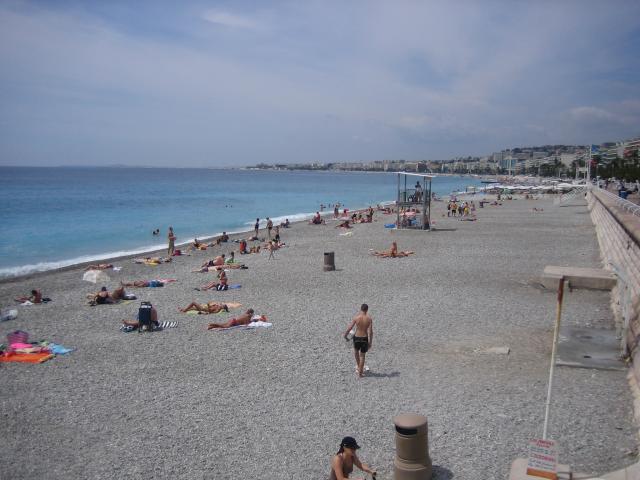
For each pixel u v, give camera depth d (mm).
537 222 55781
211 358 15320
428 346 15969
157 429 10961
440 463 9320
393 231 47594
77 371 14461
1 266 34094
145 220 64188
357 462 8531
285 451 9961
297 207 89375
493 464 9242
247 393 12719
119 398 12578
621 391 12211
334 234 48094
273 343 16625
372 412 11508
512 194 121500
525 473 8367
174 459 9773
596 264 29750
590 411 11180
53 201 91938
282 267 31188
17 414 11797
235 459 9727
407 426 8594
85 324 19516
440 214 66875
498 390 12477
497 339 16438
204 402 12250
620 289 19188
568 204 81562
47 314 21156
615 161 147875
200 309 20891
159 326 18828
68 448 10250
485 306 20625
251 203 98188
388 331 17609
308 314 20156
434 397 12195
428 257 33375
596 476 8414
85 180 195500
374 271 28969
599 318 18422
